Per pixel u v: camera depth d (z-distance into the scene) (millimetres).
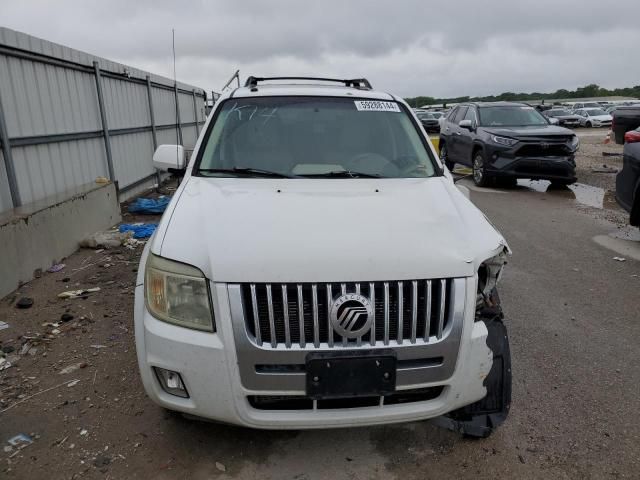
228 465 2463
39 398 2961
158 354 2199
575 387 3178
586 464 2506
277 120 3531
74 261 5570
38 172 6277
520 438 2693
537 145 10195
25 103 6020
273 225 2357
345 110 3664
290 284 2090
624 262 5719
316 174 3205
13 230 4668
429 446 2627
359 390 2125
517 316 4230
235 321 2086
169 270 2211
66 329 3850
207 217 2455
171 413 2801
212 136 3420
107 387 3070
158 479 2363
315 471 2441
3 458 2467
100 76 8164
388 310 2127
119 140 9086
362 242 2232
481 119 11477
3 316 4102
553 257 5902
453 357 2219
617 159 15852
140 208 8141
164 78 11844
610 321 4148
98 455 2502
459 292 2205
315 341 2096
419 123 3770
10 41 5633
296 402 2223
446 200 2814
